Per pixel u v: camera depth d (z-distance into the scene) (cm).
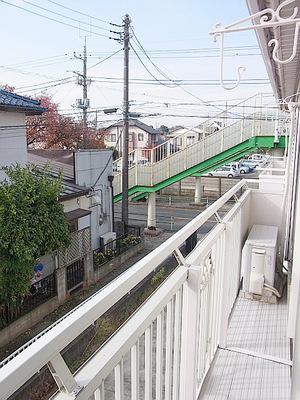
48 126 1466
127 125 905
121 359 68
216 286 162
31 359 45
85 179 783
